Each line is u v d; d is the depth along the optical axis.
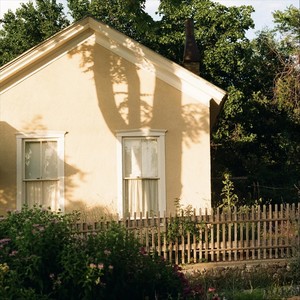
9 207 15.70
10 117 15.77
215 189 26.30
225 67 28.55
